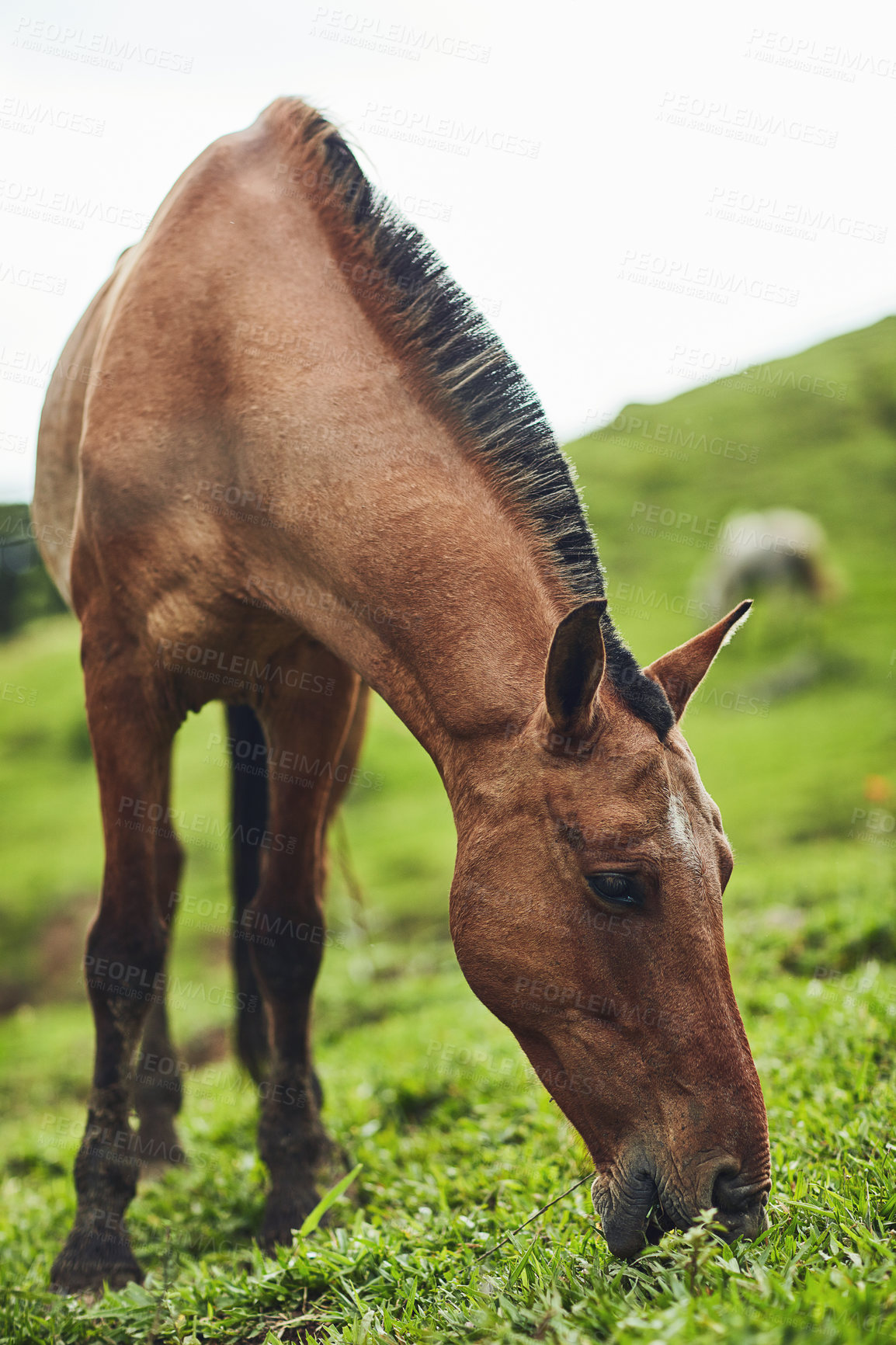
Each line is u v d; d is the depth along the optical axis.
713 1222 2.21
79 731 21.62
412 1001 7.81
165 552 3.38
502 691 2.63
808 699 19.30
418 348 3.03
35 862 16.94
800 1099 3.45
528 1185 3.24
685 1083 2.30
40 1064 9.66
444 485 2.88
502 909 2.52
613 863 2.35
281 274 3.28
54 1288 3.21
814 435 32.41
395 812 17.14
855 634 21.33
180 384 3.37
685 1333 1.74
